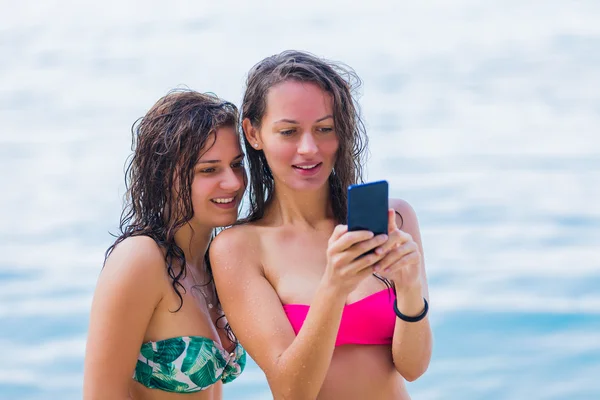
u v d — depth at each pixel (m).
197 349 6.20
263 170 6.25
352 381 5.68
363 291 5.81
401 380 5.98
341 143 5.89
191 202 6.25
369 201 4.75
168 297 6.21
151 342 6.19
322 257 5.98
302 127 5.66
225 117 6.27
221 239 5.94
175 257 6.32
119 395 5.99
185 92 6.47
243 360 6.80
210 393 6.46
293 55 5.89
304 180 5.75
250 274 5.82
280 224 6.14
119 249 6.16
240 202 6.42
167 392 6.21
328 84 5.73
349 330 5.69
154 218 6.37
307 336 5.14
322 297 5.03
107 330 5.97
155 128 6.29
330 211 6.21
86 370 6.03
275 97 5.70
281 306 5.70
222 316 6.70
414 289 5.46
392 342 5.78
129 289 6.00
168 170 6.25
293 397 5.30
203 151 6.17
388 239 4.86
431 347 5.84
